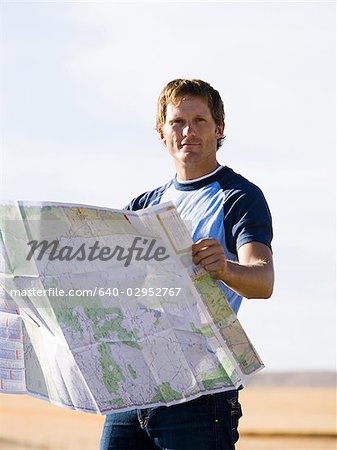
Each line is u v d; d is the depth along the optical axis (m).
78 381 2.90
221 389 2.82
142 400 2.85
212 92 3.13
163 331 2.83
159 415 2.95
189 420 2.91
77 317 2.84
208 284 2.75
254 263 2.85
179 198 3.12
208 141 3.09
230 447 2.95
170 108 3.11
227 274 2.72
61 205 2.71
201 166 3.09
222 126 3.18
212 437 2.91
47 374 2.99
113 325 2.84
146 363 2.84
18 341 3.01
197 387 2.83
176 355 2.83
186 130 3.07
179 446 2.91
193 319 2.79
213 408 2.91
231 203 2.99
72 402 2.93
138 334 2.83
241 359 2.78
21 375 3.02
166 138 3.15
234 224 2.96
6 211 2.76
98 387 2.84
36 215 2.73
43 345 2.97
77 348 2.84
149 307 2.82
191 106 3.08
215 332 2.77
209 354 2.80
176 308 2.80
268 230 2.95
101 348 2.84
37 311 2.88
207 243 2.70
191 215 3.05
